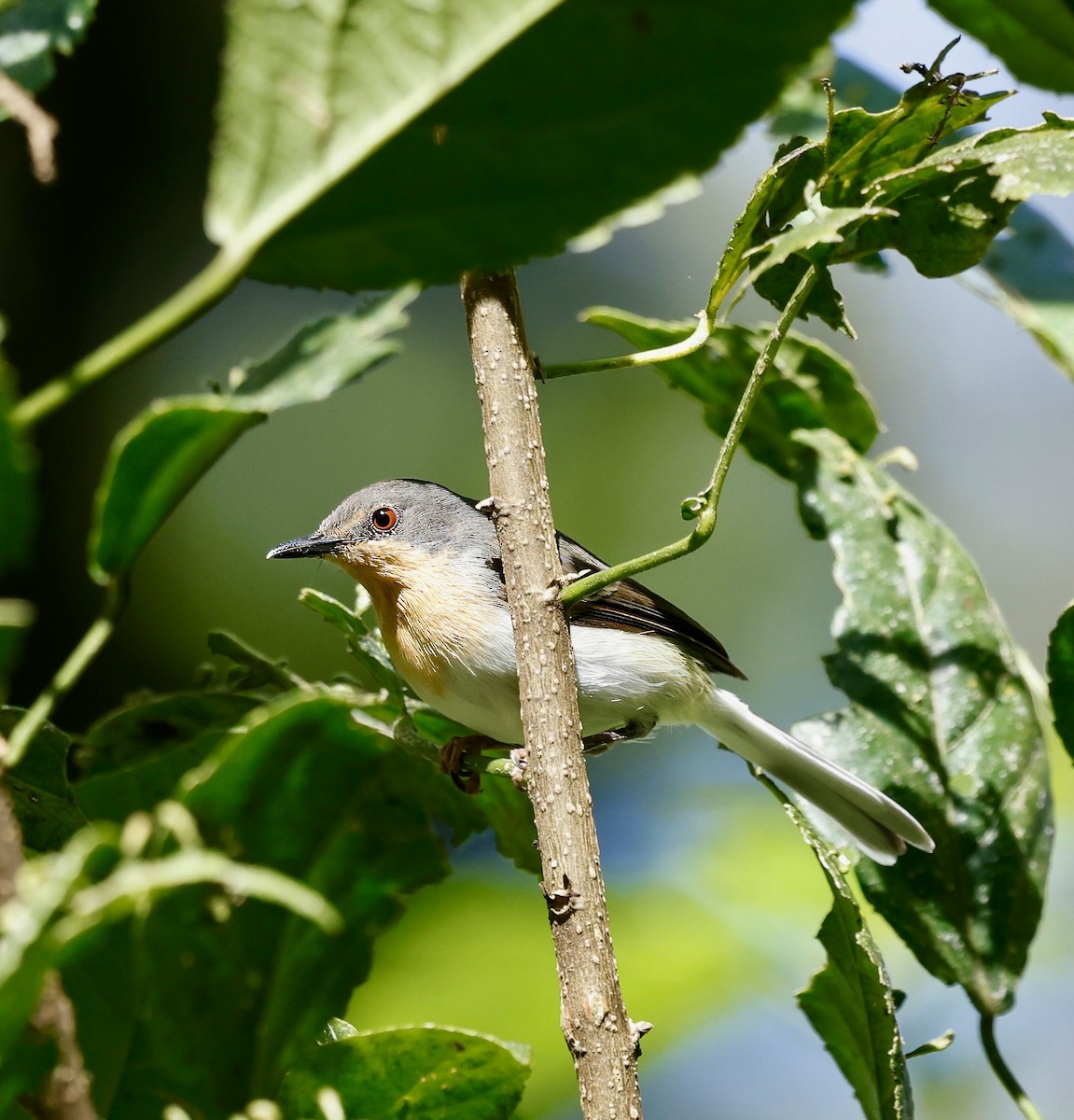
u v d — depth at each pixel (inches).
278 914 164.1
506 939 410.6
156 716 215.5
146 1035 156.3
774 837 459.5
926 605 275.7
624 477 713.0
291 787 168.9
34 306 617.9
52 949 100.4
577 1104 386.3
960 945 247.0
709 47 115.5
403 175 119.0
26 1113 131.3
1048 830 256.2
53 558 602.5
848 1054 222.2
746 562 709.3
